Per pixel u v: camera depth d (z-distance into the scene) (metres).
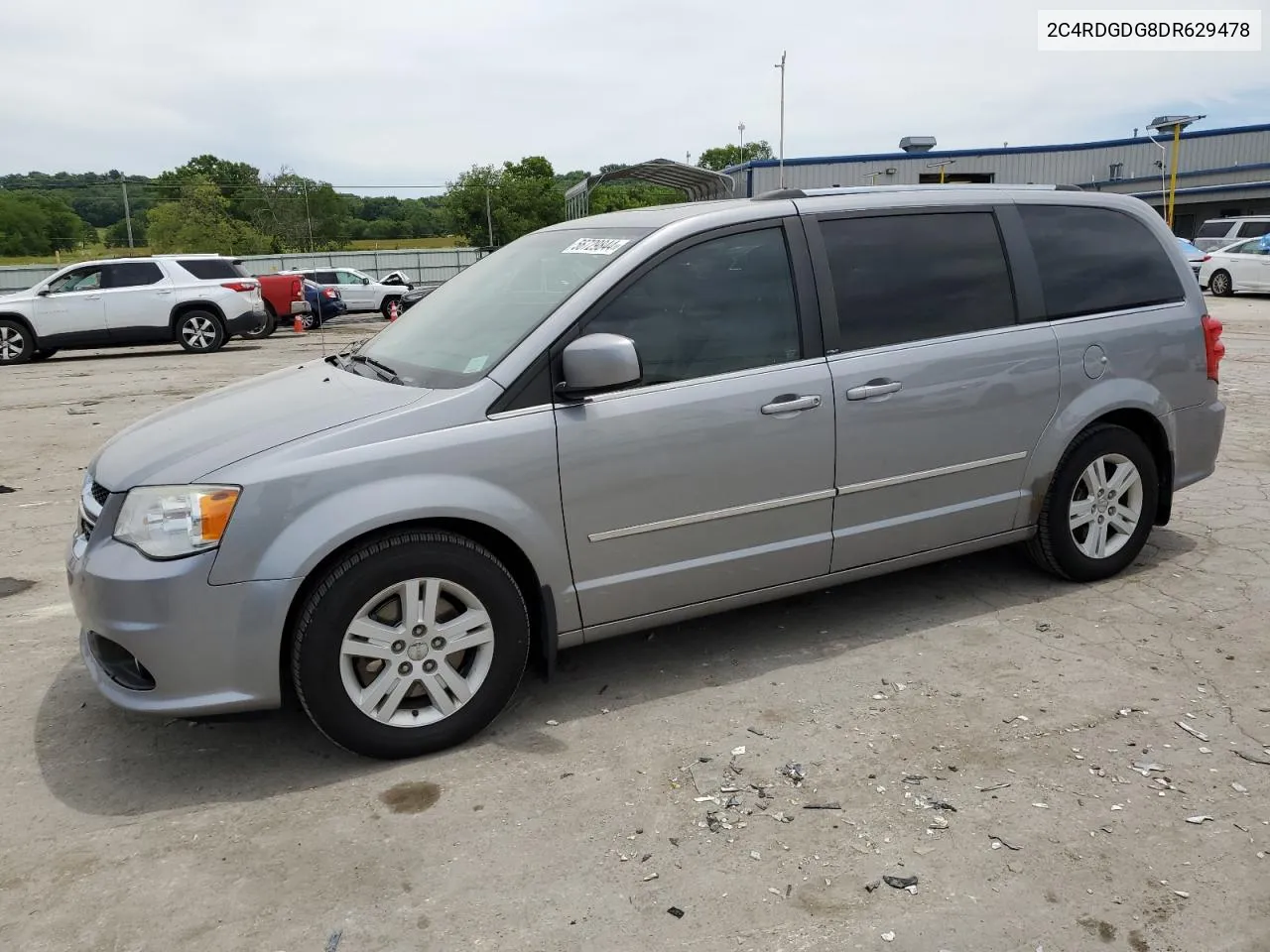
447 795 3.03
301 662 3.06
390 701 3.19
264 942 2.41
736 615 4.38
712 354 3.58
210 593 2.96
